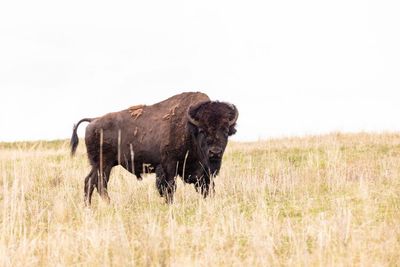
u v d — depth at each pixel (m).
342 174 43.94
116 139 44.53
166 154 41.84
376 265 22.28
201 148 39.53
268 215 32.38
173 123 41.91
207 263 23.23
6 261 23.95
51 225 32.41
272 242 25.11
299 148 70.50
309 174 46.16
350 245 24.48
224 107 39.09
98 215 33.84
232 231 28.62
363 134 81.25
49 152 81.88
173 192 41.38
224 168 53.22
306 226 28.80
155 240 24.78
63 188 44.72
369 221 28.39
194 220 32.62
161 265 23.28
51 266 24.22
